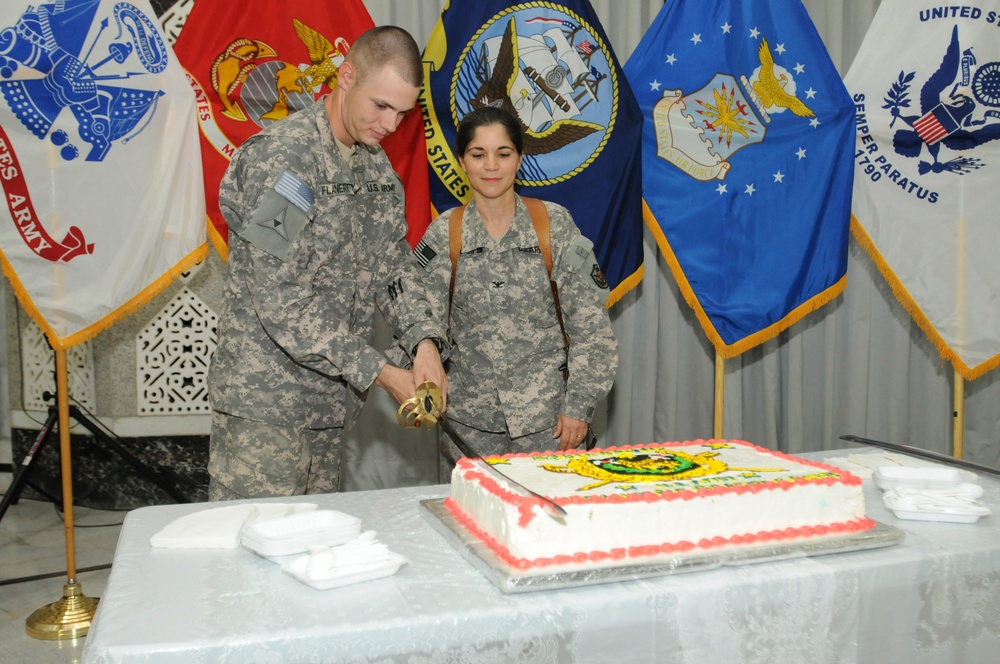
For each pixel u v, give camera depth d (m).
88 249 2.21
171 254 2.30
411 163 2.60
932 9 2.83
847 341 3.31
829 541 1.16
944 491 1.40
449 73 2.62
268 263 1.58
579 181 2.65
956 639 1.17
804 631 1.08
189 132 2.32
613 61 2.67
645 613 1.01
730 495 1.17
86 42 2.18
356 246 1.80
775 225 2.71
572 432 2.05
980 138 2.86
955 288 2.86
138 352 3.27
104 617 0.93
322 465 1.87
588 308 2.06
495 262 2.03
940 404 3.42
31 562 2.80
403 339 1.80
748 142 2.71
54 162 2.17
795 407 3.24
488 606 0.97
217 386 1.73
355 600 0.98
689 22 2.71
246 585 1.03
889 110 2.82
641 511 1.11
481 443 2.09
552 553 1.07
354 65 1.62
